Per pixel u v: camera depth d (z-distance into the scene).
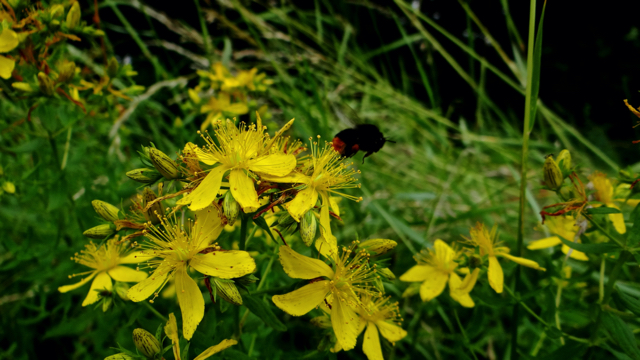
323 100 0.27
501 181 0.30
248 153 0.11
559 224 0.15
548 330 0.13
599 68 0.48
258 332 0.16
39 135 0.17
